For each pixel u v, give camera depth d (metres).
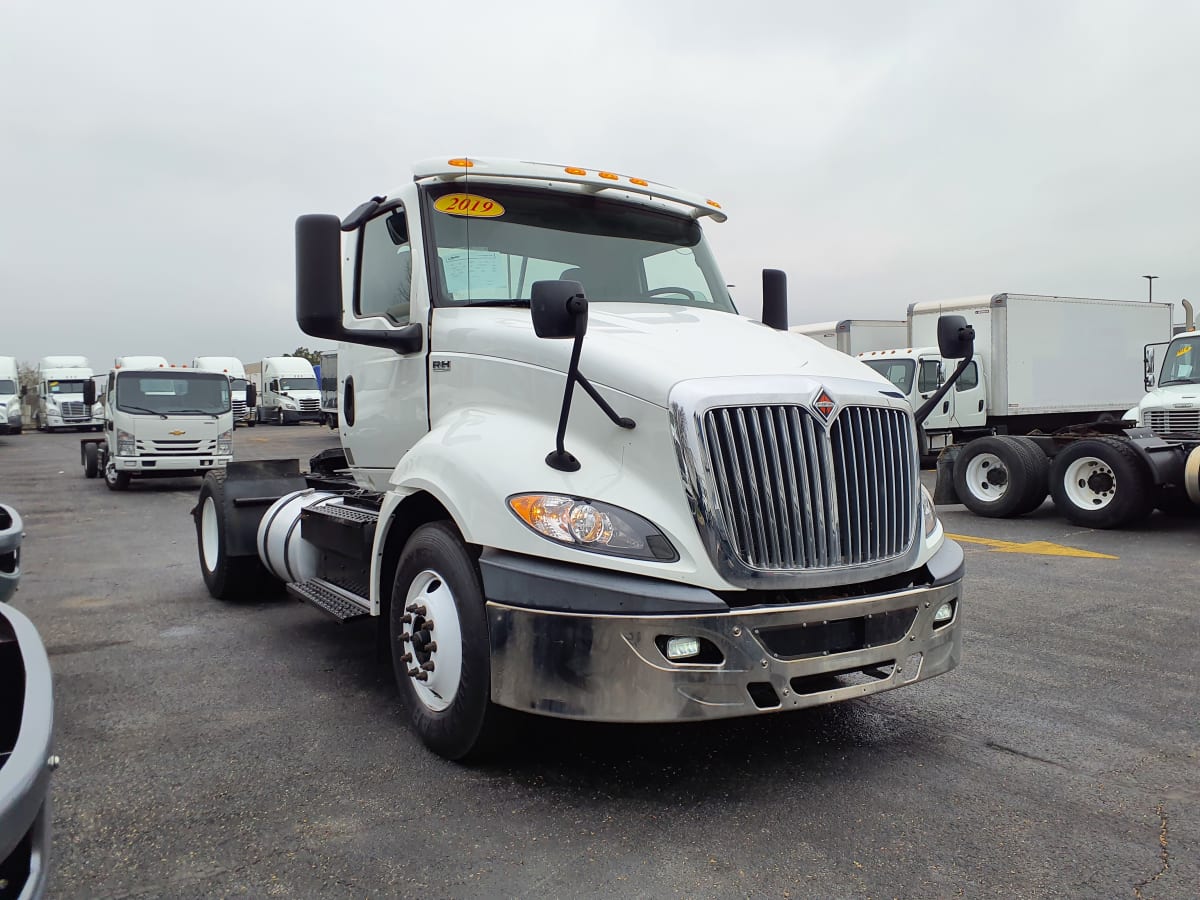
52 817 3.19
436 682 3.64
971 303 18.20
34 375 49.16
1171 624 5.90
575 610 3.12
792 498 3.27
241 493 6.68
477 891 2.70
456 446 3.70
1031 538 9.69
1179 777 3.51
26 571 8.46
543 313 3.20
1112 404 19.48
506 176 4.55
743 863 2.86
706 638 3.07
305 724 4.16
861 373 3.74
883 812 3.21
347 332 4.18
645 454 3.28
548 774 3.56
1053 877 2.76
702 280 5.09
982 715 4.22
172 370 17.44
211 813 3.23
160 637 5.83
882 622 3.38
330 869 2.83
